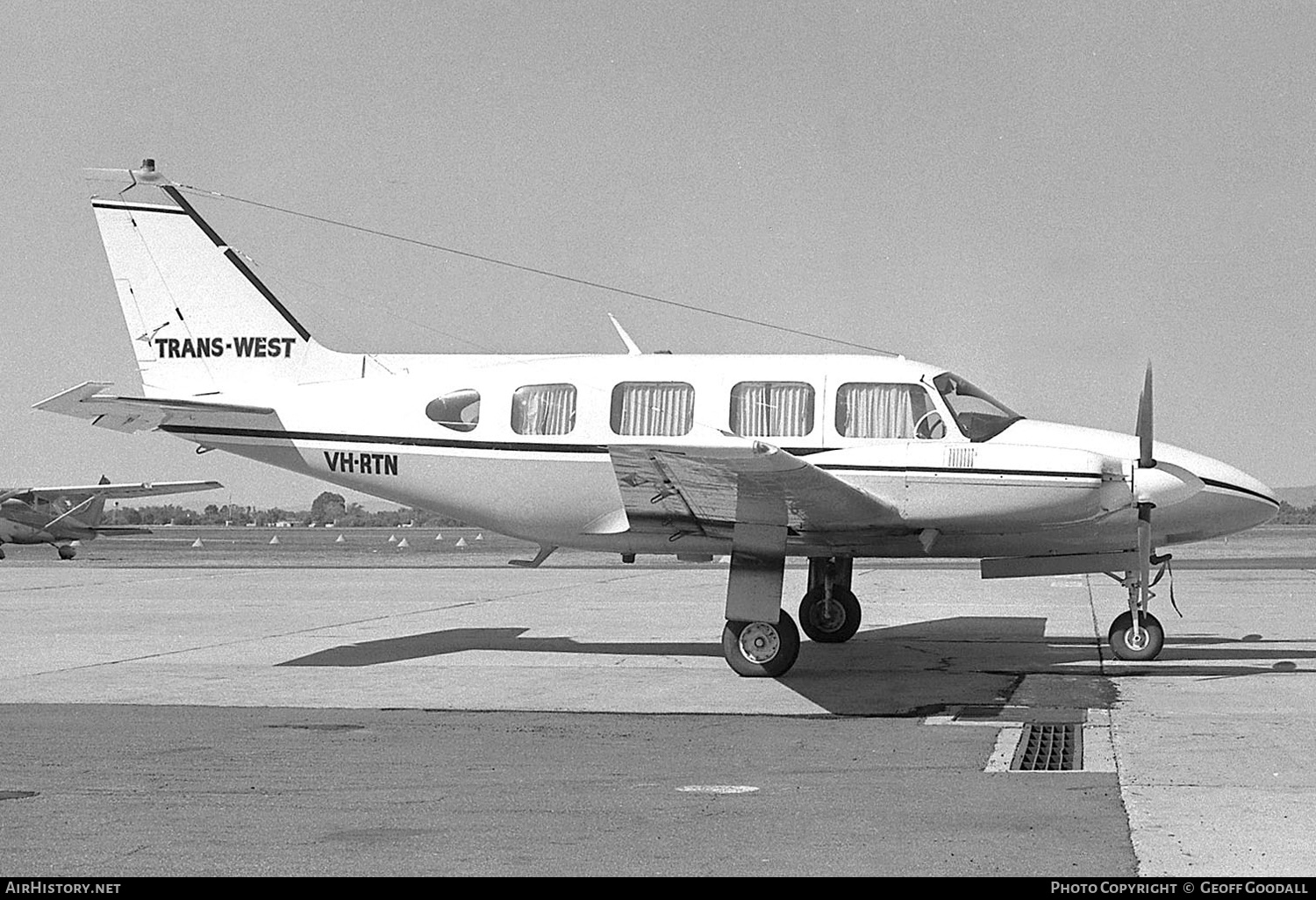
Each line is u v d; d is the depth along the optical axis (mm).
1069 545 13195
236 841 6223
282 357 15023
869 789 7379
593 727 9711
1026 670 12836
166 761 8336
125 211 15266
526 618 18172
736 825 6508
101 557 42250
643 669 13102
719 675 12633
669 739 9211
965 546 13273
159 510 141375
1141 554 12359
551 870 5719
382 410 14438
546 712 10453
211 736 9305
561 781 7664
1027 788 7395
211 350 15148
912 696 11266
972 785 7484
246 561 37250
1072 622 17375
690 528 13070
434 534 76312
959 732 9453
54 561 38750
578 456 13734
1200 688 11508
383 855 5977
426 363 14820
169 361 15195
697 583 24719
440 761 8336
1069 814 6688
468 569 30375
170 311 15203
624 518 13797
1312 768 7906
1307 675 12289
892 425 12969
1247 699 10812
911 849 6020
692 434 13383
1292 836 6199
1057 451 11719
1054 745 8852
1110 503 11781
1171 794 7180
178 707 10742
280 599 21781
